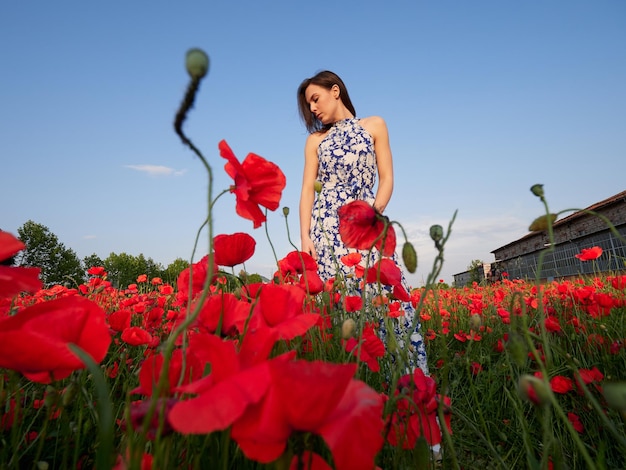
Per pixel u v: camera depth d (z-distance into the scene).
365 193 3.22
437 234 0.90
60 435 1.29
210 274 0.64
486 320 3.70
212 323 1.06
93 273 4.47
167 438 0.72
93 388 1.57
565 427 1.74
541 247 25.89
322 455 1.00
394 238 1.19
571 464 1.58
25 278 0.76
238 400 0.57
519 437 1.79
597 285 4.91
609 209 19.48
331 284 2.29
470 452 1.90
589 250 3.87
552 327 2.49
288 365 0.56
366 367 1.80
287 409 0.58
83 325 0.76
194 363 0.87
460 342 3.80
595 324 2.88
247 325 0.94
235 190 1.07
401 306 2.32
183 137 0.63
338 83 3.46
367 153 3.18
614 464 1.56
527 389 0.83
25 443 1.31
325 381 0.55
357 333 1.37
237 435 0.59
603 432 1.69
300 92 3.74
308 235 3.32
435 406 1.11
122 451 0.93
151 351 1.83
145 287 5.25
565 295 3.81
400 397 0.98
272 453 0.60
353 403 0.65
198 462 0.81
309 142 3.47
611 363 2.22
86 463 1.29
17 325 0.72
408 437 1.09
